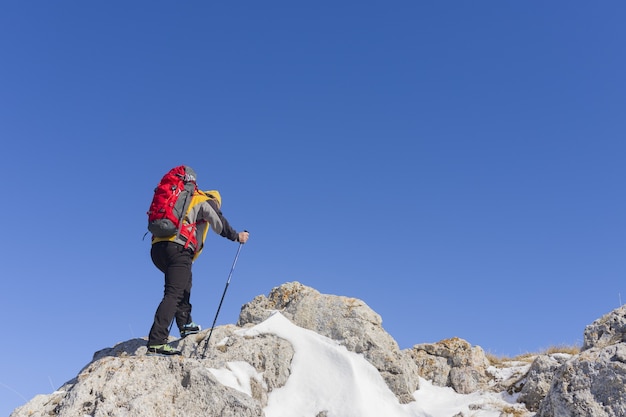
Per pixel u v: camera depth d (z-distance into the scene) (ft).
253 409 23.77
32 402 25.14
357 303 31.73
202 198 27.91
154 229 26.61
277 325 29.86
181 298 28.76
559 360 27.99
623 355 24.11
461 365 31.04
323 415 26.07
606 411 23.27
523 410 26.86
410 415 27.17
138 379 24.21
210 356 27.58
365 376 28.04
